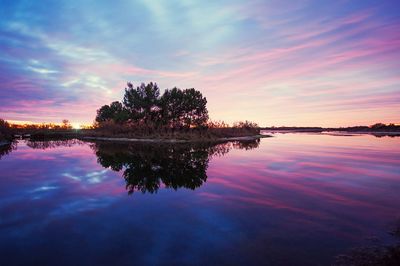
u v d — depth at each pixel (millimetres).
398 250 6070
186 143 45969
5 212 9289
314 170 17750
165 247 6516
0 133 51656
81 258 6020
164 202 10578
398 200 10570
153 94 62594
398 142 47375
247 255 6059
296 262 5703
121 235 7289
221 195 11602
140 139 56250
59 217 8773
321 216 8711
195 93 62656
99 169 18625
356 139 59781
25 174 16469
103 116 92562
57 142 49188
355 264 5539
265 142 49156
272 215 8883
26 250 6430
